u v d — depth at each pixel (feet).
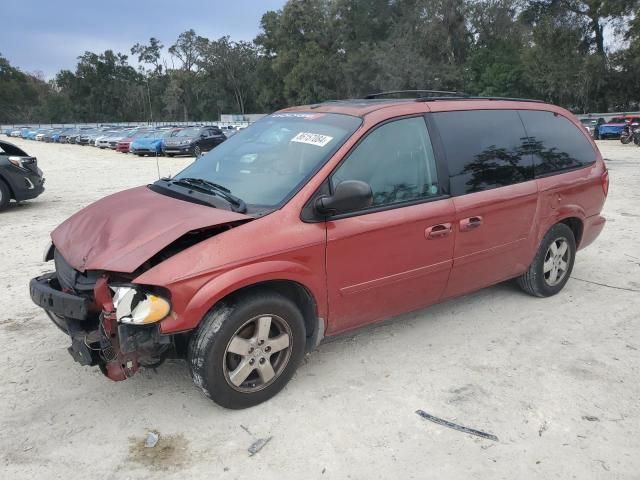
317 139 12.23
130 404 11.15
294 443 9.95
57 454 9.64
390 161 12.34
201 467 9.33
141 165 71.41
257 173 12.16
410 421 10.61
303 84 214.07
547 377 12.27
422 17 171.73
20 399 11.33
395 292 12.57
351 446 9.87
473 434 10.23
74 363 12.87
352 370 12.51
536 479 9.10
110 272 10.02
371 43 199.21
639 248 23.08
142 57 364.58
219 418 10.66
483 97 15.14
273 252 10.40
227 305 10.25
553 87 147.95
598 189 17.38
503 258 14.80
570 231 16.87
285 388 11.69
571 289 17.89
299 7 212.43
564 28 146.10
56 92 398.21
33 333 14.56
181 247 10.31
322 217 11.09
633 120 102.42
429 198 12.83
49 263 21.36
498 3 165.58
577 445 9.95
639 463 9.50
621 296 17.28
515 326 14.93
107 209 11.95
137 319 9.37
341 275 11.48
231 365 10.58
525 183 14.96
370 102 13.71
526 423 10.58
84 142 140.15
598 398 11.46
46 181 50.90
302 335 11.34
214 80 312.29
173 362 12.85
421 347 13.67
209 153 14.49
